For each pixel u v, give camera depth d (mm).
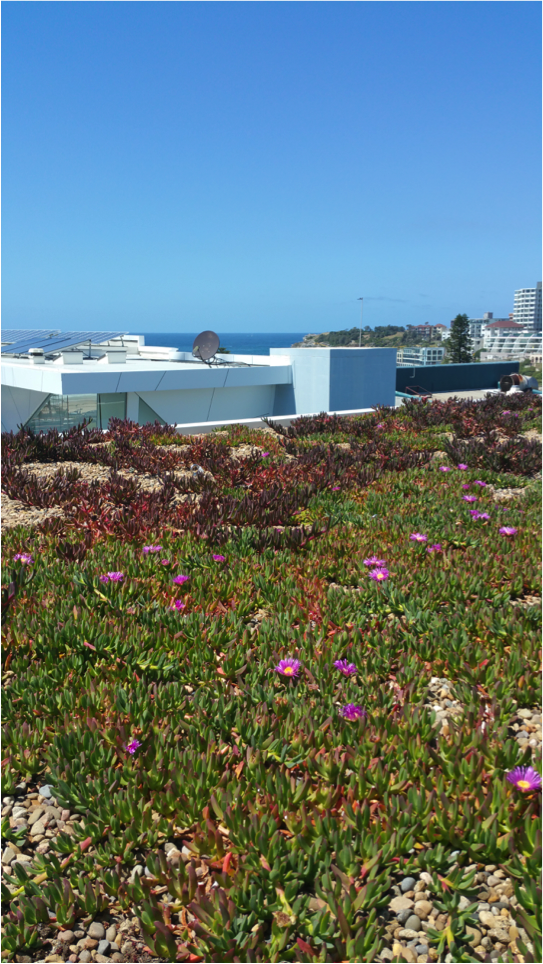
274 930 2000
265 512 6090
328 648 3469
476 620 3789
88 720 2803
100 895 2154
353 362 24375
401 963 1864
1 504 7074
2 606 2691
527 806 2355
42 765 2787
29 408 22469
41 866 2309
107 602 4035
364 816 2273
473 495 6504
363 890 2002
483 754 2588
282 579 4586
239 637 3666
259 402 24797
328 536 5422
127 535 5492
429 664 3475
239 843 2264
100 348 27938
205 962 1933
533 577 4480
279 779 2443
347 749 2627
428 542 5285
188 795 2480
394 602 4078
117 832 2393
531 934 1875
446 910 2080
